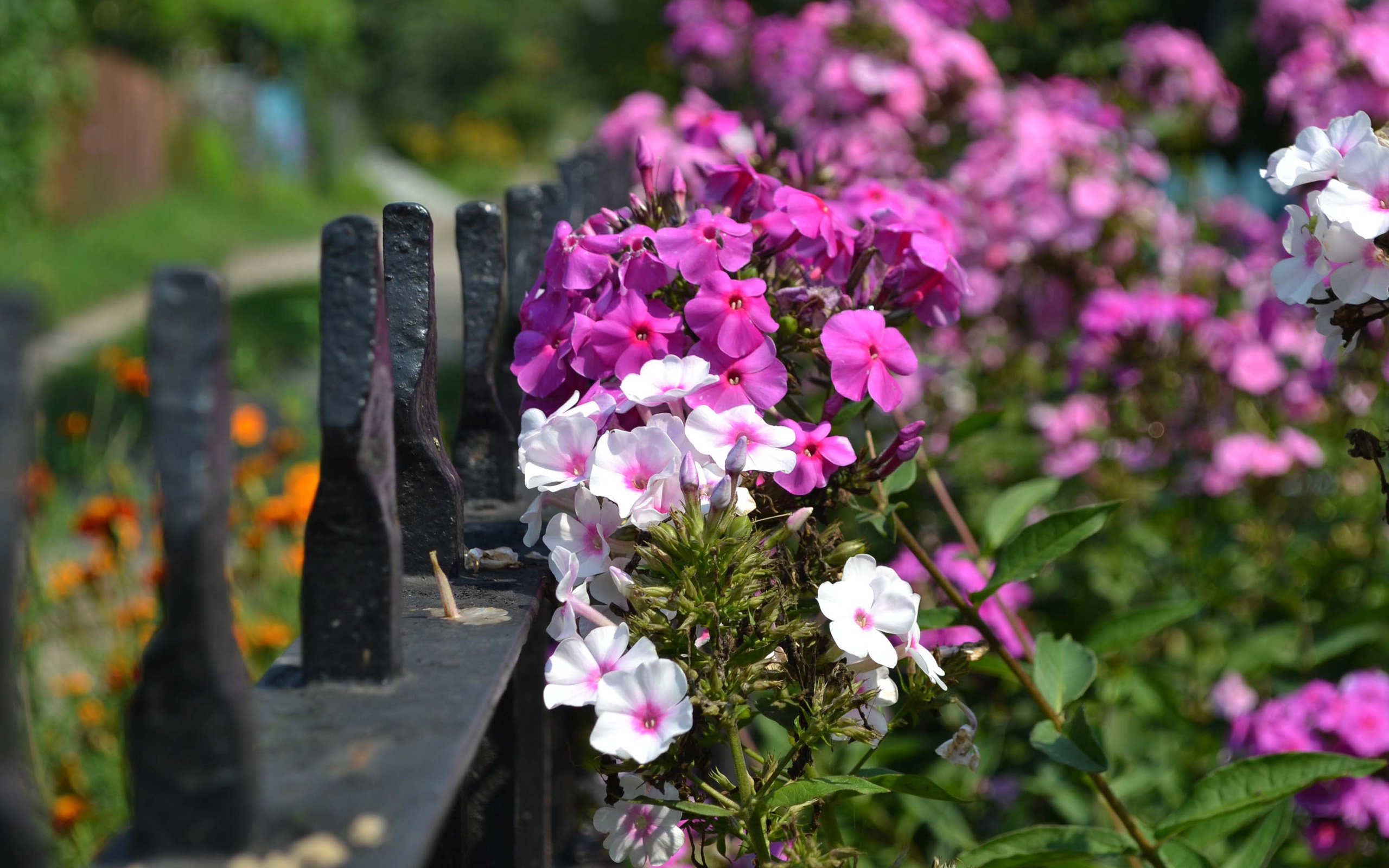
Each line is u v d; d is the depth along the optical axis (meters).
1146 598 3.57
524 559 1.56
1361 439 1.66
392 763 0.91
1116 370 3.78
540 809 2.03
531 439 1.40
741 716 1.42
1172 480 3.82
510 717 1.83
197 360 0.82
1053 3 6.23
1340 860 2.52
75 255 14.03
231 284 14.59
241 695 0.83
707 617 1.31
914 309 1.84
